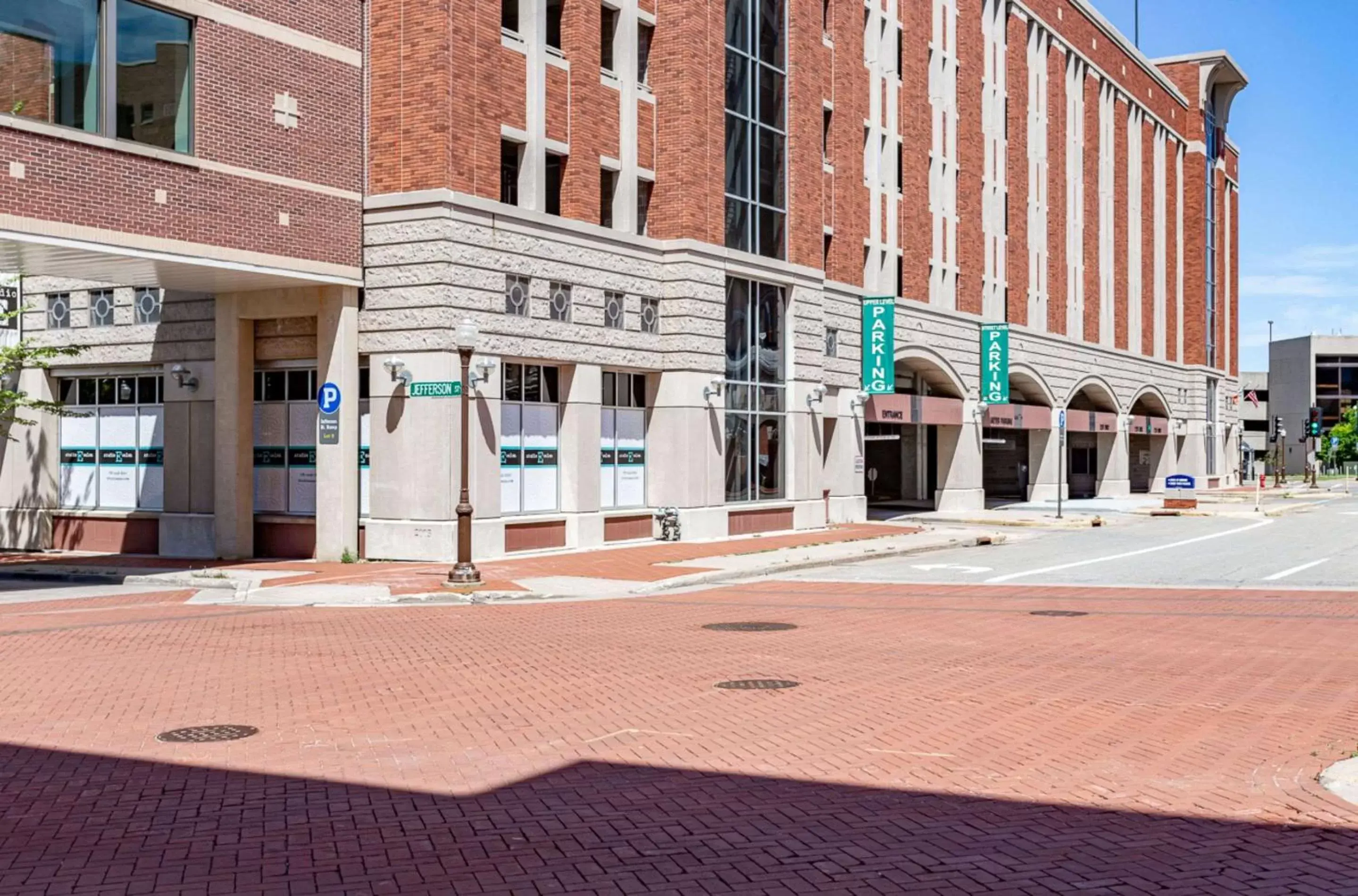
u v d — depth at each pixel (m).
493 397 25.31
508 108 26.19
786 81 34.62
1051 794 8.16
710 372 30.89
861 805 7.91
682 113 30.39
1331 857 6.84
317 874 6.57
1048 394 54.00
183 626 16.72
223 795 8.16
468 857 6.84
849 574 24.78
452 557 24.45
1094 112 59.59
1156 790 8.23
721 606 19.31
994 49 49.62
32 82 19.75
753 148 33.16
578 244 27.56
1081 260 58.19
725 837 7.21
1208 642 15.19
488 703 11.20
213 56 22.44
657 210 30.64
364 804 7.93
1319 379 137.38
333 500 24.97
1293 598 20.23
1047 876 6.52
